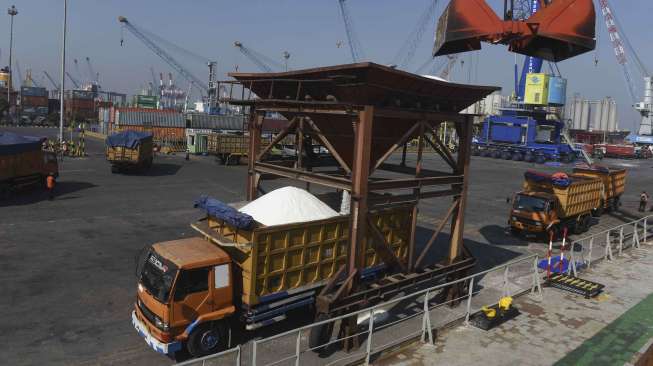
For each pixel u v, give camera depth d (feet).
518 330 39.65
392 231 43.50
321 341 33.71
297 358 29.19
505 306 41.34
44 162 90.79
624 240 76.02
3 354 31.89
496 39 41.68
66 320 37.47
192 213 77.20
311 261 37.45
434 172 46.16
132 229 65.77
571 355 35.50
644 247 70.79
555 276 52.39
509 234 76.95
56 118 330.75
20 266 48.85
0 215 69.72
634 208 110.73
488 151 245.86
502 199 110.63
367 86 34.24
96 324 37.14
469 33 41.73
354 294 35.32
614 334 39.42
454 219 45.57
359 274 35.96
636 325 41.39
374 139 41.88
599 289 48.70
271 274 35.04
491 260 61.67
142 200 85.66
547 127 236.22
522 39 41.47
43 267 48.91
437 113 41.11
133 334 35.94
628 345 37.47
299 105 39.81
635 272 57.26
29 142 85.30
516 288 50.55
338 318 31.48
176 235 63.87
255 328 34.76
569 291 49.52
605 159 286.87
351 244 35.73
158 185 102.42
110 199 85.20
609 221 94.43
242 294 34.68
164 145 182.91
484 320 39.58
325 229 37.86
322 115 41.04
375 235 39.11
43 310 38.99
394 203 39.01
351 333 34.96
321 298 33.68
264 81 42.57
